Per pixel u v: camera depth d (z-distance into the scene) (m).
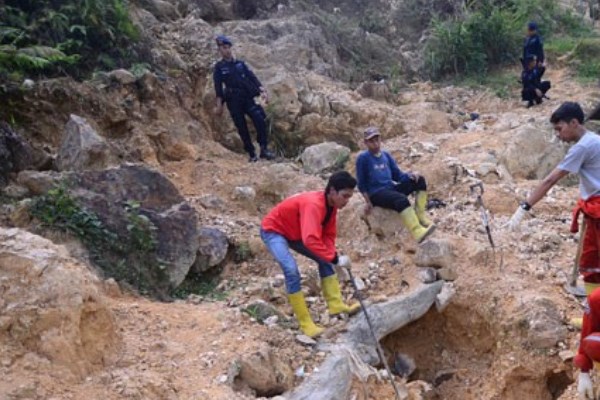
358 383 5.30
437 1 17.33
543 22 17.55
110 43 9.77
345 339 5.70
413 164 9.34
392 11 17.28
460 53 15.15
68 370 4.37
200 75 10.62
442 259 6.56
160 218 6.29
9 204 6.23
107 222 6.09
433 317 6.59
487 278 6.42
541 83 12.67
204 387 4.59
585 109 12.16
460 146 9.89
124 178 6.45
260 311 5.78
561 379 5.71
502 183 8.53
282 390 4.99
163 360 4.82
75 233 5.93
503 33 15.55
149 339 5.07
